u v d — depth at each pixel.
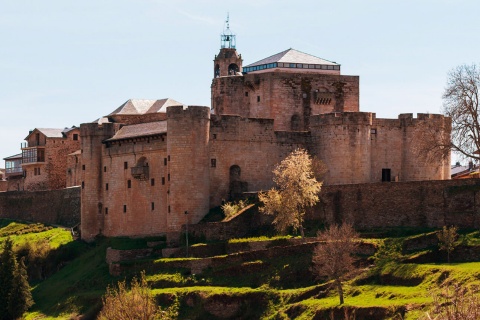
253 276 126.94
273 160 155.75
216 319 120.62
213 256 136.50
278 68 177.75
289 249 127.50
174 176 147.50
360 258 120.62
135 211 158.62
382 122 155.38
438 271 107.69
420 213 131.25
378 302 103.94
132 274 138.25
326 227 137.12
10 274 142.12
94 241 164.88
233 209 144.88
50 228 188.38
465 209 126.75
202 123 148.62
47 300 145.25
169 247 146.00
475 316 55.81
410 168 155.50
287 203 134.12
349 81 172.00
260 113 168.25
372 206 135.38
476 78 137.00
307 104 169.12
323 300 111.50
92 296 136.38
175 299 125.06
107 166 164.62
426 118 154.88
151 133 155.50
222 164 152.12
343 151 151.25
